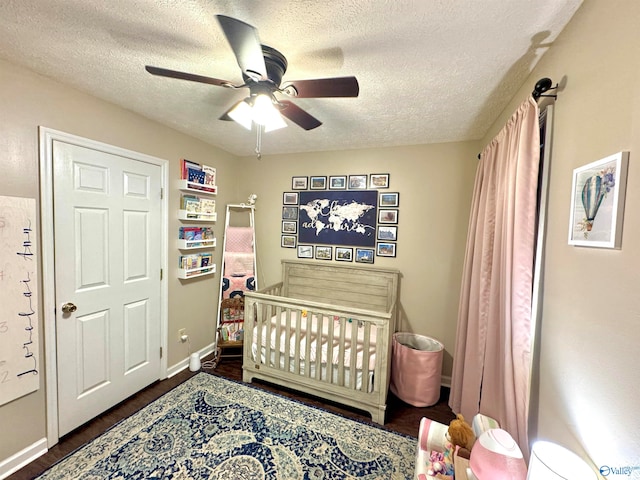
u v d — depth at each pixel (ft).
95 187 6.44
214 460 5.56
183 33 4.21
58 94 5.69
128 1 3.58
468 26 3.86
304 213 10.75
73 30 4.17
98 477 5.13
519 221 4.39
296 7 3.59
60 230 5.84
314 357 7.89
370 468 5.52
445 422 7.12
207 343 10.25
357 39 4.21
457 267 8.90
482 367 5.83
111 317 6.96
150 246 7.89
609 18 2.88
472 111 6.57
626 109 2.61
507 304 4.60
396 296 9.36
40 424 5.65
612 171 2.73
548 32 3.93
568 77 3.69
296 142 9.41
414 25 3.88
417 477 3.95
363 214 9.91
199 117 7.48
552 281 3.91
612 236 2.69
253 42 3.28
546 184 4.17
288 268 10.80
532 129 4.27
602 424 2.80
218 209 10.49
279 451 5.84
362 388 7.16
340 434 6.43
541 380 4.10
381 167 9.65
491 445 3.43
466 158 8.70
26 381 5.41
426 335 9.26
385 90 5.70
